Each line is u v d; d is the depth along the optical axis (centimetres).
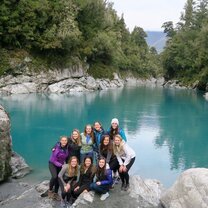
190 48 7050
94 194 908
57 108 2802
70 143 981
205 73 5678
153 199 916
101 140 972
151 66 10638
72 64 4597
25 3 3875
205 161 1520
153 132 2100
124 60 8525
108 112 2783
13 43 3878
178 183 835
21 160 1271
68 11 4294
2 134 1113
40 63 4091
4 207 883
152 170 1377
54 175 930
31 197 941
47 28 4150
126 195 920
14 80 3772
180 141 1888
